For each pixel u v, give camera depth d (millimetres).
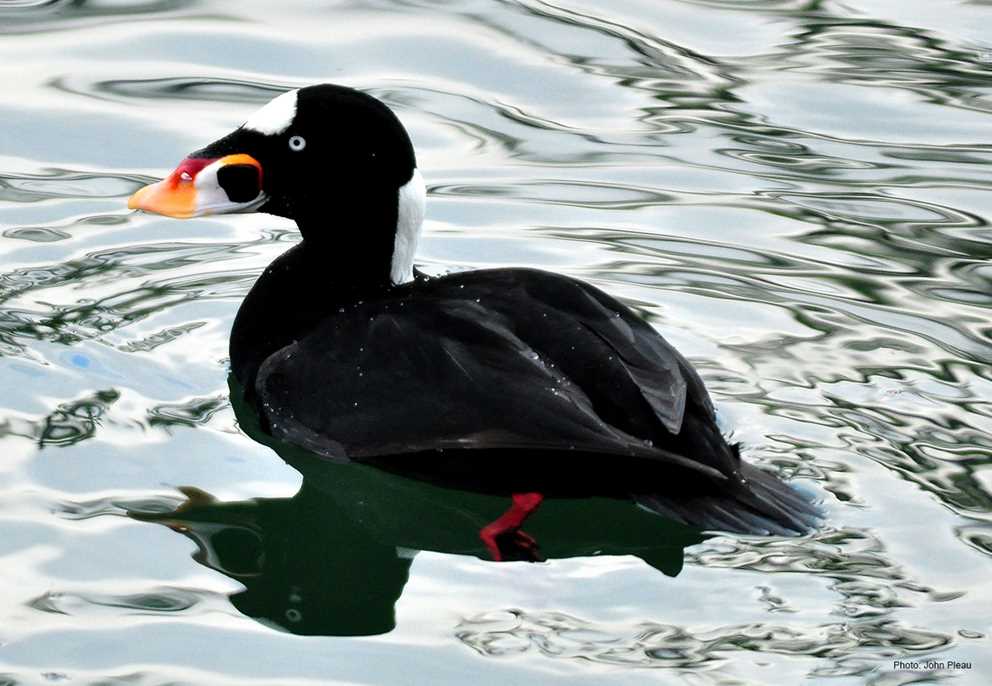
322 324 10414
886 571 8766
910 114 14969
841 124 14828
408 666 8062
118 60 15391
